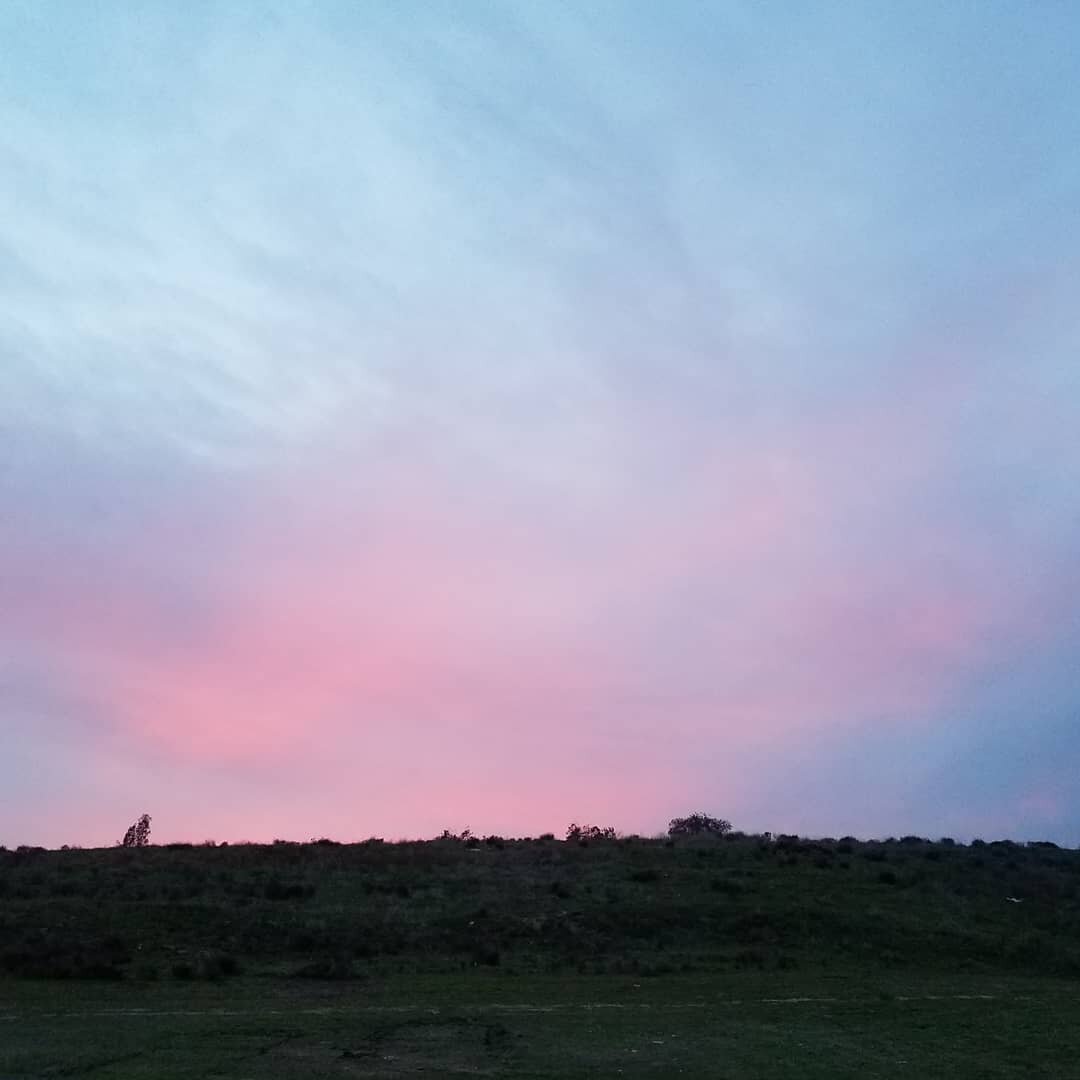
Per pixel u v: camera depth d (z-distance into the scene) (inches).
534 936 1582.2
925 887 1909.4
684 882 1875.0
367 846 2196.1
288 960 1432.1
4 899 1641.2
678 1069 825.5
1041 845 2659.9
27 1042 887.7
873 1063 870.4
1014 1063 884.6
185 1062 802.8
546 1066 826.2
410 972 1392.7
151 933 1497.3
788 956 1540.4
